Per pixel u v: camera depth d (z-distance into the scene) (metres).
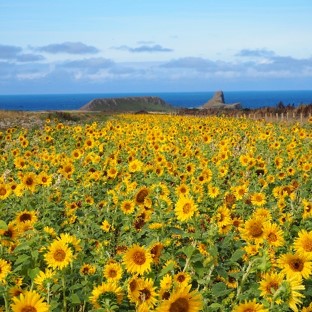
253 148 19.39
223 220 7.16
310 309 4.50
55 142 23.61
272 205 9.70
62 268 5.25
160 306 3.56
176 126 30.28
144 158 17.09
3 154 19.34
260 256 4.95
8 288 5.14
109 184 12.38
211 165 15.03
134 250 5.00
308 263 4.53
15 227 6.59
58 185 12.18
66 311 5.37
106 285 4.80
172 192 10.63
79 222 9.02
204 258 5.64
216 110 65.19
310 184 12.39
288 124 35.28
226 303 4.88
